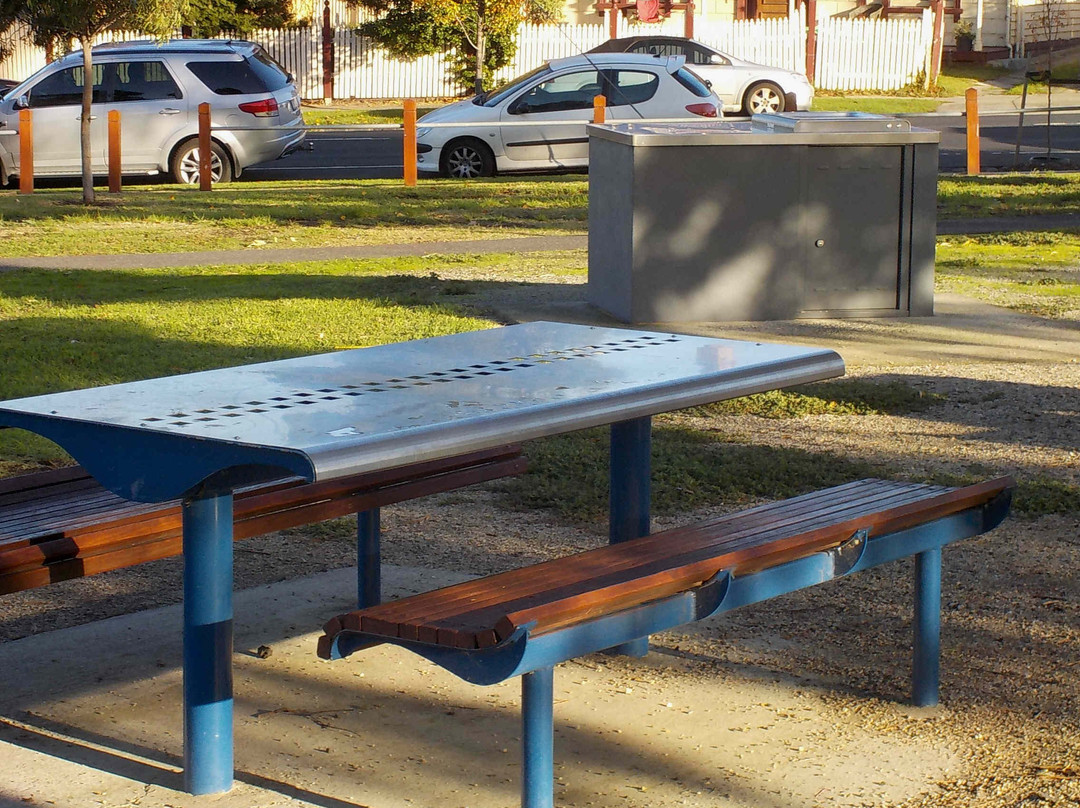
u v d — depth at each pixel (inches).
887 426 309.7
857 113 448.1
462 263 550.9
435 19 1320.1
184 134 827.4
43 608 204.1
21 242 599.5
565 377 163.3
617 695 170.2
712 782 147.8
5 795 141.6
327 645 132.8
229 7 1425.9
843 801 143.9
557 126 853.2
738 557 144.8
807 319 429.7
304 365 172.2
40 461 275.7
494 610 133.4
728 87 1050.1
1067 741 158.1
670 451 283.3
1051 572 216.4
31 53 1409.9
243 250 587.5
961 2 1684.3
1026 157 935.0
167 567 224.4
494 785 146.9
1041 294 480.1
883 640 189.5
